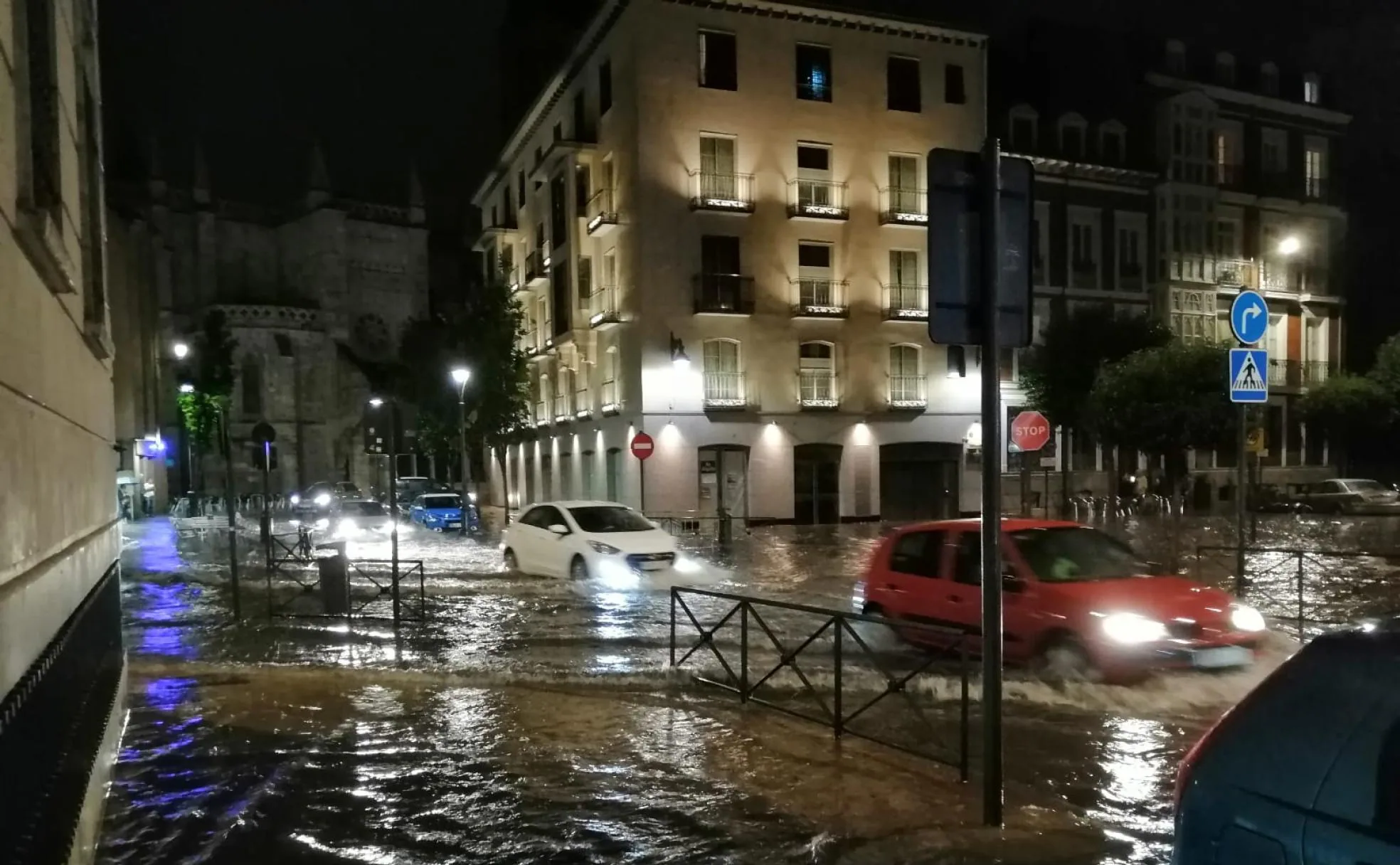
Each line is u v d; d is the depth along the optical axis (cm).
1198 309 4109
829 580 1762
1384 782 236
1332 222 4512
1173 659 802
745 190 3338
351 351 6606
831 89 3453
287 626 1262
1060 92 4000
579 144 3569
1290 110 4362
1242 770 265
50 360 397
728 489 3341
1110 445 3625
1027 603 890
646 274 3225
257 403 6162
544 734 729
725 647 1105
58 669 382
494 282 4131
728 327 3325
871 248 3506
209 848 513
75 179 523
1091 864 484
